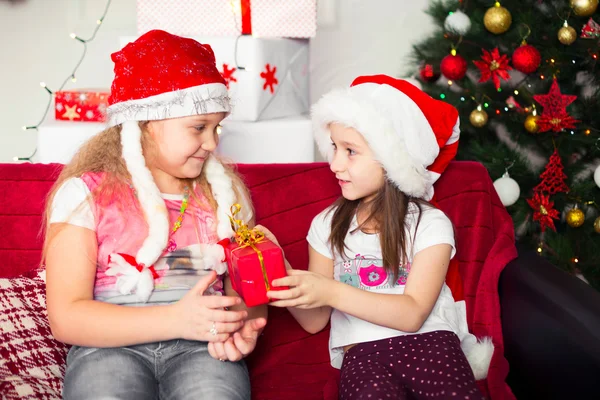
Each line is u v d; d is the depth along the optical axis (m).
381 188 1.38
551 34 2.23
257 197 1.50
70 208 1.22
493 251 1.49
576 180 2.30
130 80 1.24
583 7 2.09
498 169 2.27
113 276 1.22
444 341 1.30
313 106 1.41
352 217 1.43
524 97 2.28
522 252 1.54
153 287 1.23
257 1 1.99
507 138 2.53
